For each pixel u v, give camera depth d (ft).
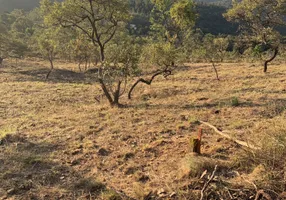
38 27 258.78
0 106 43.83
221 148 22.13
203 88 53.88
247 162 18.71
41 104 45.65
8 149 24.53
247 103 37.65
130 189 17.79
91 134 28.68
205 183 16.46
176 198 16.02
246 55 118.11
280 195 15.03
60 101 48.08
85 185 18.57
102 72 44.32
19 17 309.22
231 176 17.47
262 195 15.01
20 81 81.00
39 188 18.15
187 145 23.71
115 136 27.71
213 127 27.86
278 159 17.49
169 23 103.86
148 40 82.38
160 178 18.53
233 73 70.23
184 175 17.90
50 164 21.71
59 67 131.75
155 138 26.61
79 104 45.83
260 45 69.62
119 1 46.88
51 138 27.61
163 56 45.57
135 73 42.27
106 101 47.78
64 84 70.23
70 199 17.08
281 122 23.17
